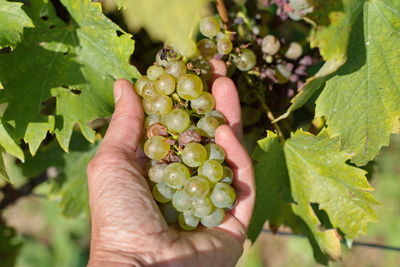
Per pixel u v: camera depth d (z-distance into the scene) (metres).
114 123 0.50
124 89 0.50
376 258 1.01
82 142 0.63
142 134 0.51
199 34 0.59
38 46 0.51
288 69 0.54
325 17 0.45
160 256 0.47
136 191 0.47
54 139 0.62
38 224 1.07
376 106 0.49
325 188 0.53
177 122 0.47
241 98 0.55
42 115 0.51
